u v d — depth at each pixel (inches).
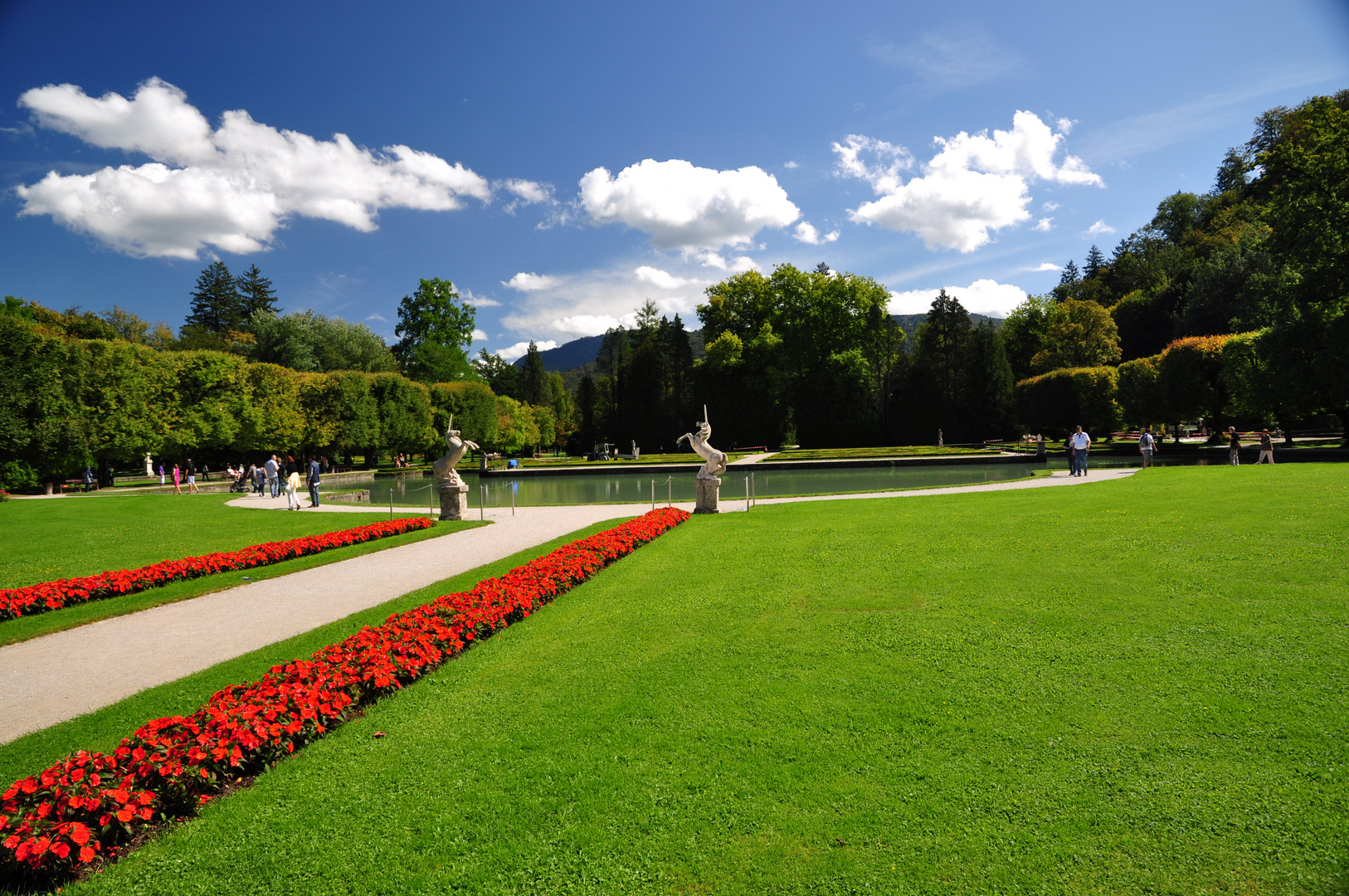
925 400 2790.4
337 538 610.5
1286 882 129.2
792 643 272.5
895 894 133.6
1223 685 206.8
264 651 310.3
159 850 159.2
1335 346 1248.8
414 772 188.5
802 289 2795.3
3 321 1256.8
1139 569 336.2
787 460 1834.4
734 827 157.2
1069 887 132.6
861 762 180.4
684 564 437.1
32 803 161.6
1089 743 182.2
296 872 149.4
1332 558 324.5
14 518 829.2
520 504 1035.9
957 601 308.0
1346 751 167.8
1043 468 1425.9
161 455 1704.0
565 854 151.5
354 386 1980.8
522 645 291.7
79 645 340.8
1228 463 1173.7
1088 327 2650.1
